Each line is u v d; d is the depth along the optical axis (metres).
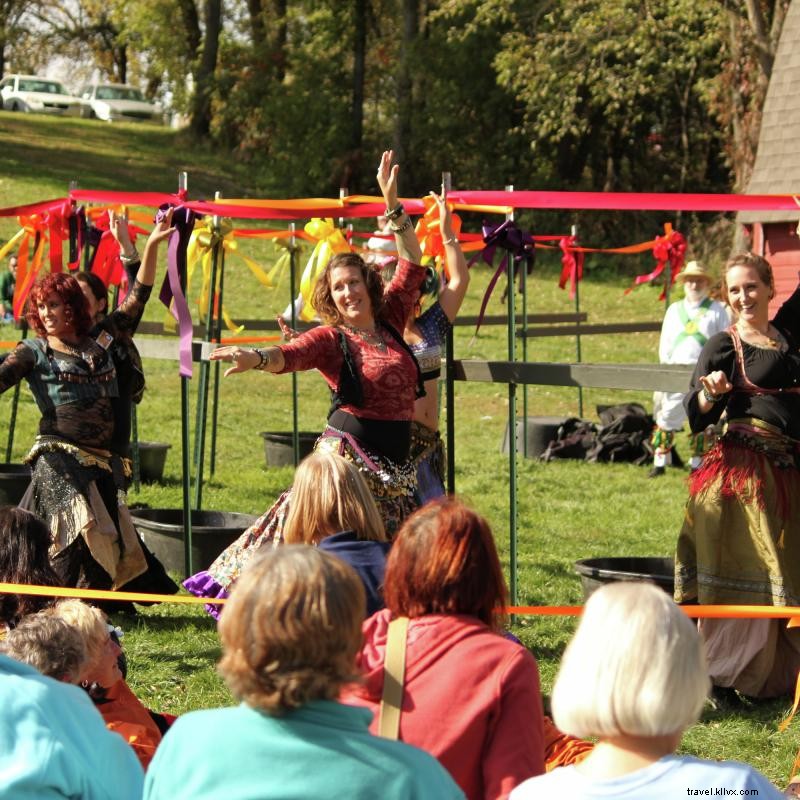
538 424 15.05
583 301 31.11
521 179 40.84
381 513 6.56
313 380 20.36
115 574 7.62
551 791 3.06
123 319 7.77
